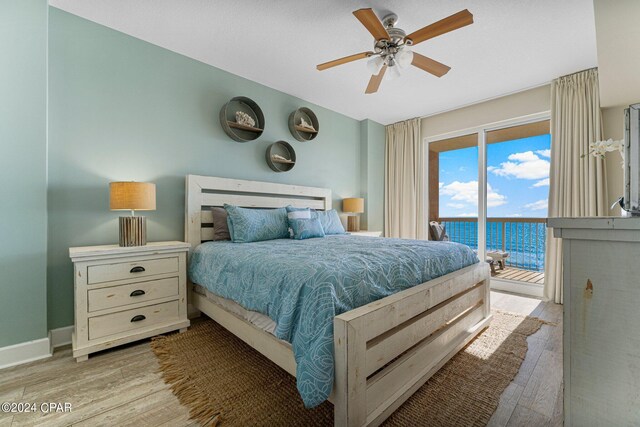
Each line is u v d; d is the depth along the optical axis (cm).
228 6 217
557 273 314
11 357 183
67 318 221
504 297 336
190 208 276
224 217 281
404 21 229
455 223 462
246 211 274
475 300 228
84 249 204
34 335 192
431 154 479
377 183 484
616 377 69
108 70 242
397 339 146
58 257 218
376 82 267
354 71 314
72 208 224
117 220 245
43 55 199
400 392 144
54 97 218
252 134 336
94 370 177
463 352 199
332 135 428
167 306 229
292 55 284
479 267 232
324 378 116
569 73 307
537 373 174
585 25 230
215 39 259
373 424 126
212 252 229
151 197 228
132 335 208
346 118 450
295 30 245
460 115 412
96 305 197
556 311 287
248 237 261
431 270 191
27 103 193
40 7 199
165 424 132
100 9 221
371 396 129
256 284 163
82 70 230
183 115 284
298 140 383
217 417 135
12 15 189
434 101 389
